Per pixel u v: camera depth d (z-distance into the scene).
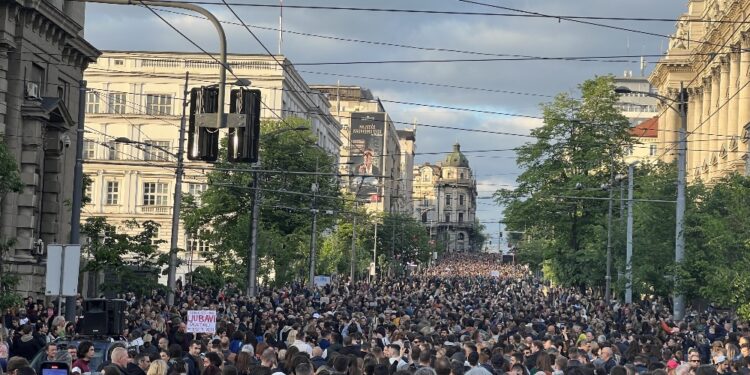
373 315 44.47
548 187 79.88
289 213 73.94
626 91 46.81
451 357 21.42
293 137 74.31
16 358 15.01
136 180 106.94
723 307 48.00
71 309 34.28
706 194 56.38
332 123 146.50
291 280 76.50
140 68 107.69
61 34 51.75
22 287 47.12
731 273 41.69
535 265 93.94
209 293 60.09
